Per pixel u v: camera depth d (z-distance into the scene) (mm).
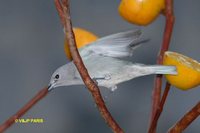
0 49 5855
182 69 3158
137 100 5617
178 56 3172
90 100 5676
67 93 5648
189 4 5973
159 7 3234
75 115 5613
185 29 5910
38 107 5520
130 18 3244
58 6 3068
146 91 5637
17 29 5984
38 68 5855
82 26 5984
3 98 5688
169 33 3219
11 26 5992
